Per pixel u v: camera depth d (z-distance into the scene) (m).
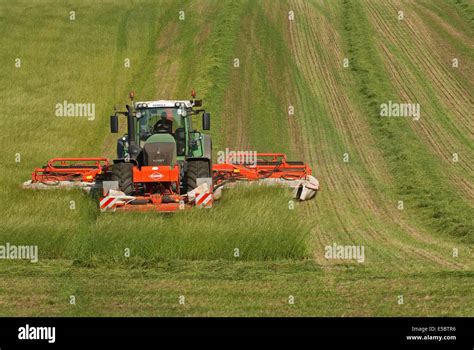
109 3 75.25
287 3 75.00
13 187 31.86
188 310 19.31
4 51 62.56
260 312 19.22
